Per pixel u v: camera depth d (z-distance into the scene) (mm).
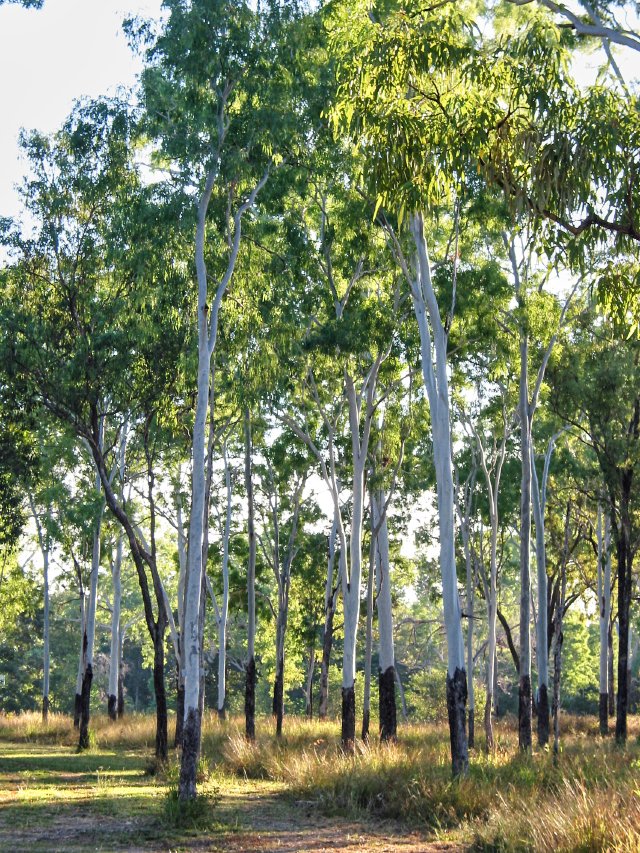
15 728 40531
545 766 18609
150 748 31688
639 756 21422
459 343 24344
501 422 30234
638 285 12148
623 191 10586
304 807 17453
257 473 37375
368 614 30344
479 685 65688
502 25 11406
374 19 14453
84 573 39562
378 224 21406
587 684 69250
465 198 21141
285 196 22844
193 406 24328
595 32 10977
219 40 17984
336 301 24703
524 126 11078
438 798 16344
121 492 28969
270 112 18453
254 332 21938
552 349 26031
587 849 11008
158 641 24438
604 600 41688
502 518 37156
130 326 22312
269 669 60906
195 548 17500
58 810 16797
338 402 29719
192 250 20844
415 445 34281
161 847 13312
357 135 11602
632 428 25844
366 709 29562
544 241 11414
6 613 49219
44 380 22359
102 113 20422
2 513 32156
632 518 27359
